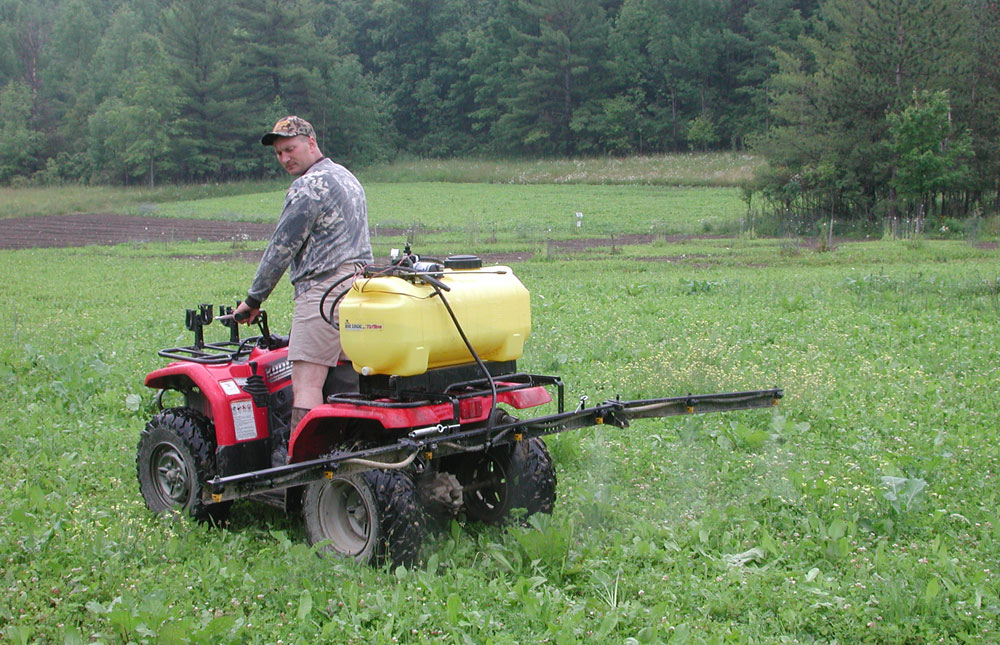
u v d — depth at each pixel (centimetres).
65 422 767
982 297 1388
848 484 574
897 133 3706
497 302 479
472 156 9844
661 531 503
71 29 10512
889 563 462
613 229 3622
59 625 405
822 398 786
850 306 1357
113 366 959
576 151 9100
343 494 487
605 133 8881
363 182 7712
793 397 772
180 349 589
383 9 10794
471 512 543
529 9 9106
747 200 4228
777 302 1398
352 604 413
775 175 4122
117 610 397
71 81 10088
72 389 866
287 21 9006
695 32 8750
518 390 495
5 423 754
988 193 3912
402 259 464
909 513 529
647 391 801
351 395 477
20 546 480
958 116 3966
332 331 495
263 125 8456
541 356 968
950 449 649
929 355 972
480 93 10031
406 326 438
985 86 4012
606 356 995
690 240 3161
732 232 3559
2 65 10462
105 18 11969
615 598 427
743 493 573
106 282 1964
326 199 491
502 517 522
